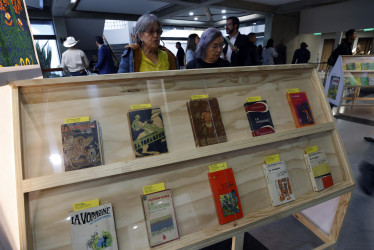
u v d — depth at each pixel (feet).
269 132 4.01
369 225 5.90
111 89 3.33
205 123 3.64
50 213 2.79
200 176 3.51
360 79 15.24
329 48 34.71
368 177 7.98
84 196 2.95
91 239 2.81
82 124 3.05
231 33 8.28
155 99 3.54
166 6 30.22
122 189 3.11
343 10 28.76
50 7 26.94
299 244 5.49
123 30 42.63
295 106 4.37
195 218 3.34
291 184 4.04
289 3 29.30
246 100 4.14
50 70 15.28
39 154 2.86
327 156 4.48
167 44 44.83
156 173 3.31
